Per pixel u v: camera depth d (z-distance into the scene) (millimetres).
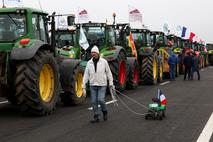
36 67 9680
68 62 12031
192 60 22844
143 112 10594
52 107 10344
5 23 10156
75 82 12008
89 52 16141
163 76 24250
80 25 16234
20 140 7289
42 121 9266
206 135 7699
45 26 10969
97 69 9133
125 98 13852
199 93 15359
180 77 25578
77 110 11062
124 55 16266
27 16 10125
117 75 15453
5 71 9578
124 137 7555
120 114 10250
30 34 10148
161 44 23406
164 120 9367
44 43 10023
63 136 7633
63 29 16406
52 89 10469
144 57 19578
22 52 9516
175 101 12836
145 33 21391
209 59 47250
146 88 17906
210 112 10547
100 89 9172
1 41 10078
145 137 7551
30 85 9570
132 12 22375
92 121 9086
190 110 10898
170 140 7301
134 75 17812
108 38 16297
